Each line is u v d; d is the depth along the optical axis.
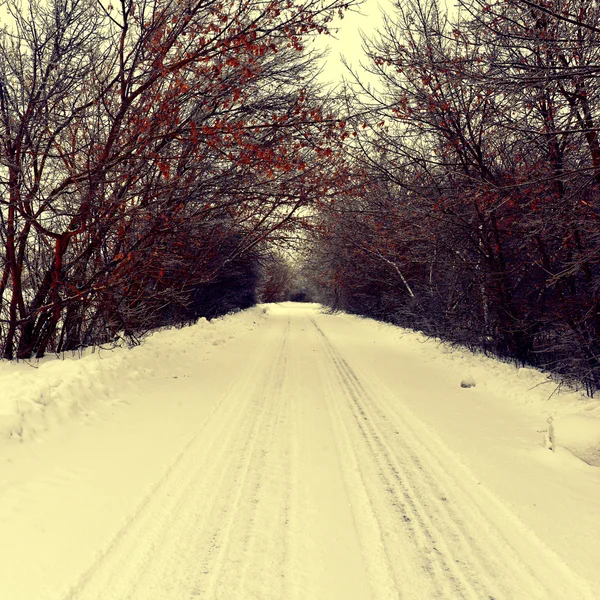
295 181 9.87
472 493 4.59
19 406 5.58
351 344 17.58
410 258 15.17
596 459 5.45
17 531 3.66
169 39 8.17
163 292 11.17
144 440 5.83
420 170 12.78
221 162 9.67
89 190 8.14
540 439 6.32
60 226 9.66
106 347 10.91
